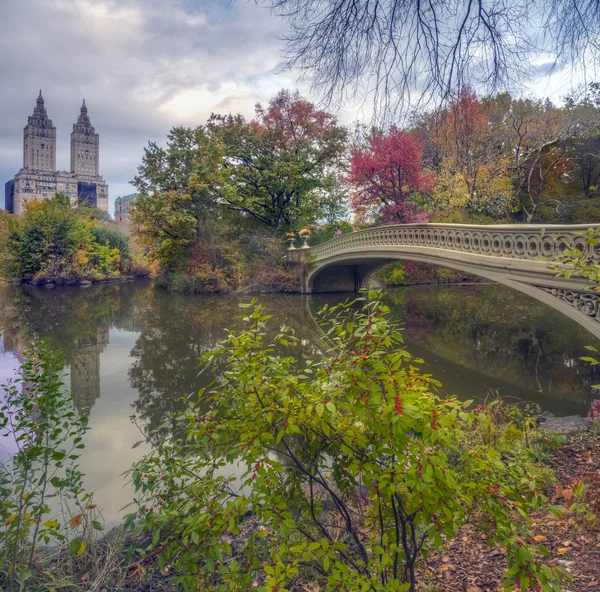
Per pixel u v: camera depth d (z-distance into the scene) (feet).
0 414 7.93
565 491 9.97
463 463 6.10
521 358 36.19
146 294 101.30
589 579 7.66
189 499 5.92
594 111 65.26
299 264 97.76
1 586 6.98
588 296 22.50
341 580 4.94
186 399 6.64
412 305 70.08
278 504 5.46
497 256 30.86
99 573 7.78
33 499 11.66
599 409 17.49
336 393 5.36
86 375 32.76
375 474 5.28
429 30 7.36
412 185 76.33
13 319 62.34
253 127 104.53
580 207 86.99
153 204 99.50
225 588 5.51
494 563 8.43
